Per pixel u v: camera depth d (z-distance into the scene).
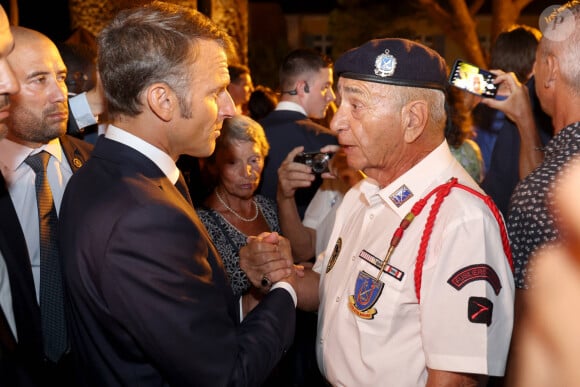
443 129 1.71
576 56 1.59
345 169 2.67
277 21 17.92
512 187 2.76
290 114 3.63
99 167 1.53
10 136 1.97
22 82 1.91
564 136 1.57
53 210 2.00
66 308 1.64
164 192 1.50
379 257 1.67
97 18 5.09
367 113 1.64
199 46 1.52
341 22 13.88
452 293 1.50
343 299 1.73
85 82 3.24
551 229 1.42
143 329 1.41
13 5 5.45
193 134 1.56
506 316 1.52
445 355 1.50
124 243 1.40
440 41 18.36
